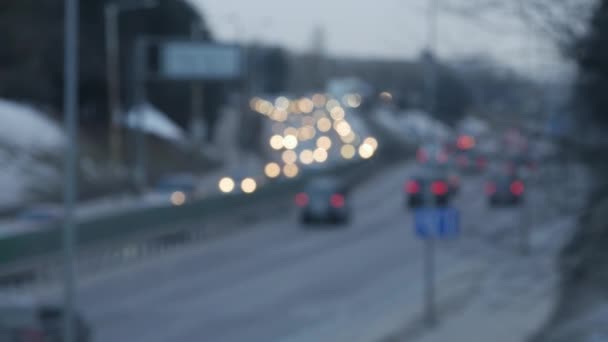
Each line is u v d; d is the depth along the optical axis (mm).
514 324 24219
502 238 13531
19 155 80375
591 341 15555
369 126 80062
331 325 34031
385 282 43781
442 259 46000
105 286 43781
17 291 41250
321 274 47031
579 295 12688
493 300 16141
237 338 31891
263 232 67062
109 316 36031
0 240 41500
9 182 74812
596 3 10883
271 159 133000
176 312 36969
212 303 39062
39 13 97000
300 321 34875
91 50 96250
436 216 31766
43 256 44500
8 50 94688
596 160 11758
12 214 69188
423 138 34156
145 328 33594
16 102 93812
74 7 25078
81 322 26625
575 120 11930
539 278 12844
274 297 40500
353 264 50125
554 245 12461
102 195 82625
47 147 86188
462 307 31500
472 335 25938
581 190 11914
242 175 96875
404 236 61594
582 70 11484
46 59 97188
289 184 82312
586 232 11906
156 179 94562
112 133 94250
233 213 68250
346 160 107062
